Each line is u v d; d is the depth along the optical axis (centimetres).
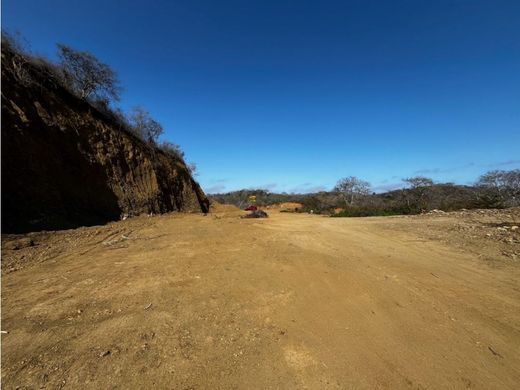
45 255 689
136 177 1736
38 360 297
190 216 1809
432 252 729
